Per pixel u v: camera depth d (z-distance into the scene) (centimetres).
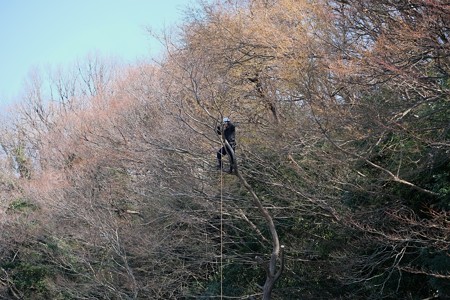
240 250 3002
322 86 2495
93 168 3388
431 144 2100
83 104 4916
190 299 3061
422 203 2362
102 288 3075
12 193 3875
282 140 2661
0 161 4397
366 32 2402
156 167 2953
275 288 2888
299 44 2652
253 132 2834
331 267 2631
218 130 2233
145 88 4009
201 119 2816
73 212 3288
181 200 2967
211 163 2861
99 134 3425
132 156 3127
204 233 2973
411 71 2117
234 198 2859
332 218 2600
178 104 2833
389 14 2311
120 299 3017
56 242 3381
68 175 3538
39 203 3581
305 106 2666
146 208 3116
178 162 2916
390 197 2445
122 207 3306
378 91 2330
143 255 2967
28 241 3594
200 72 2831
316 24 2656
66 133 3894
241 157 2852
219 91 2886
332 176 2561
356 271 2550
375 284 2534
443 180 2277
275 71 2842
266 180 2794
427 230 2205
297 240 2858
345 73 2253
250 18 3064
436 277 2262
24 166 4469
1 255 3684
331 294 2786
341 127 2377
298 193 2605
